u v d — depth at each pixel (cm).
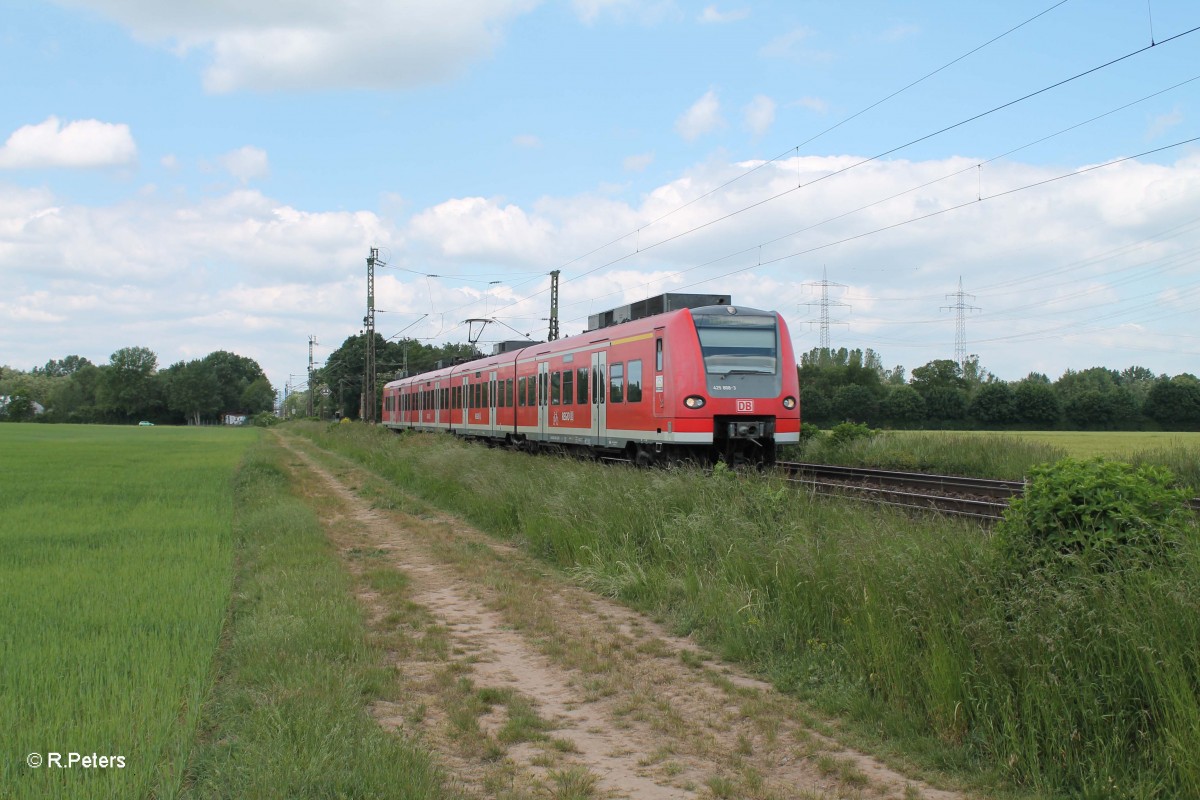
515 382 2872
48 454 3588
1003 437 2514
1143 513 610
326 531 1416
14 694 549
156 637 689
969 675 546
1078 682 507
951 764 504
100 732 486
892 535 805
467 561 1146
